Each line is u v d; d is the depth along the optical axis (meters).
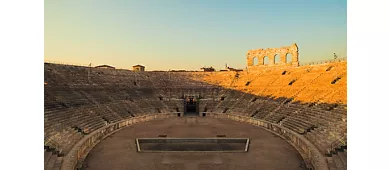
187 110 78.00
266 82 71.06
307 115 43.53
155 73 84.38
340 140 28.88
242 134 42.28
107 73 72.50
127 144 35.62
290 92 59.16
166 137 39.88
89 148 33.44
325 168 23.41
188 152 31.50
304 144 31.70
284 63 77.56
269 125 47.38
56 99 47.50
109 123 48.28
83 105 50.78
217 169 25.83
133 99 67.12
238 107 64.00
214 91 76.38
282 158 29.20
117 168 26.14
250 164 27.25
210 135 41.53
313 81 58.19
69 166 24.06
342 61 58.19
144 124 53.28
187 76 84.44
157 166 26.70
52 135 31.20
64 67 61.81
